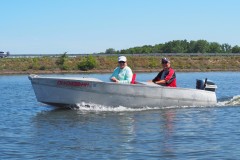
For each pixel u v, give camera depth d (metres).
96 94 15.07
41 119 13.19
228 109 15.66
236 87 27.48
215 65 65.81
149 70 58.53
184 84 30.58
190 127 11.61
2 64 57.66
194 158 8.27
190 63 65.50
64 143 9.60
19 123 12.45
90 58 58.62
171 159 8.20
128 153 8.66
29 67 57.34
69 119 13.12
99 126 11.83
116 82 15.11
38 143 9.62
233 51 100.19
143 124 12.15
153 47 97.62
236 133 10.65
